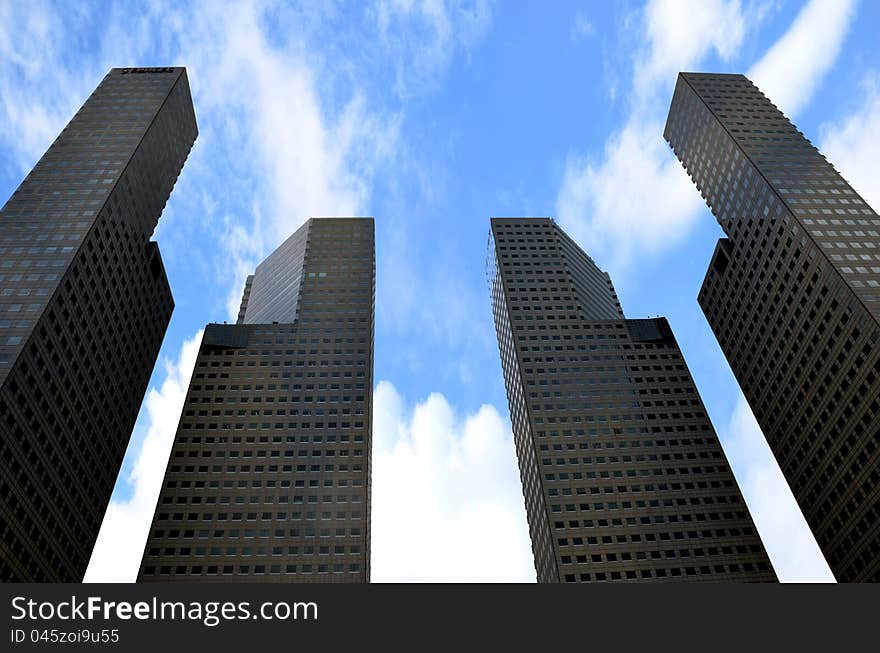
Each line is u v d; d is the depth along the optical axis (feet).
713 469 432.66
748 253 477.77
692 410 473.26
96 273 366.22
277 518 383.24
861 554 368.48
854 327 374.43
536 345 519.19
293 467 411.54
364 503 392.88
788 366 435.12
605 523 397.80
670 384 492.95
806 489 414.82
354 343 499.92
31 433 298.56
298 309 528.63
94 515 355.77
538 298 564.71
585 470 428.97
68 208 373.20
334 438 431.02
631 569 375.45
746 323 483.92
